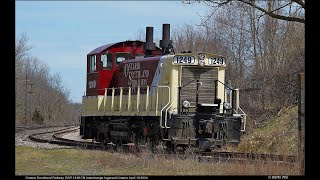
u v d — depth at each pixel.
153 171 17.05
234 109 24.19
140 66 25.97
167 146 23.38
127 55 28.94
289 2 19.70
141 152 20.70
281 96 37.34
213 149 23.44
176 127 22.83
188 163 17.89
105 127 28.39
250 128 33.91
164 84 23.88
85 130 30.67
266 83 39.06
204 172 16.45
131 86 26.50
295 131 26.31
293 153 23.67
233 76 44.19
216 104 23.58
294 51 40.88
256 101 39.00
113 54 28.69
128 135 26.00
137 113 25.33
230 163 17.31
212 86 24.08
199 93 23.80
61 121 102.88
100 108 28.62
